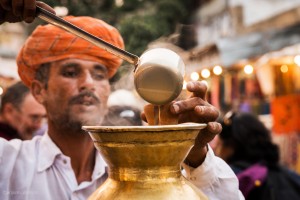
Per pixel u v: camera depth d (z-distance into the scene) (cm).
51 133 144
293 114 527
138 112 211
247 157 267
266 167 260
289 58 516
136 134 80
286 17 684
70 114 140
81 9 609
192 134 85
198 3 1227
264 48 514
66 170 142
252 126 273
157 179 83
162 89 87
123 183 83
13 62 629
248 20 1006
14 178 138
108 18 780
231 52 541
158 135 80
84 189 143
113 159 84
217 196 119
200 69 588
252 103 593
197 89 103
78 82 141
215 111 101
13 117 291
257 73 538
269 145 268
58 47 140
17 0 94
